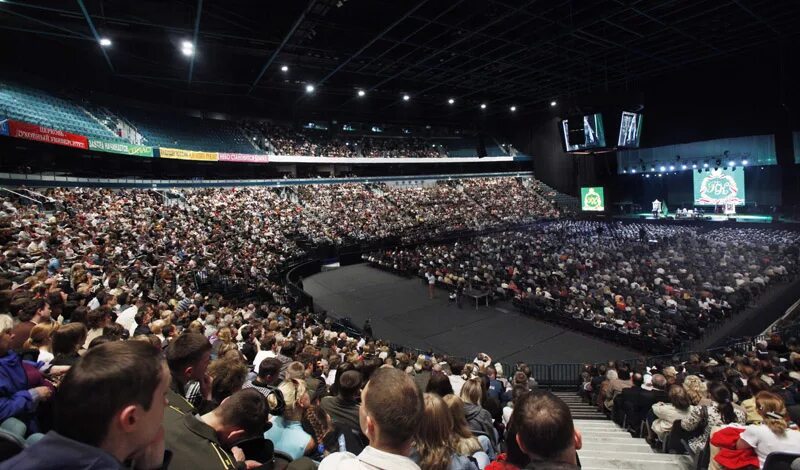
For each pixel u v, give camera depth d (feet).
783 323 56.85
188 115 139.33
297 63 108.27
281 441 12.67
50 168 87.45
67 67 100.94
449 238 135.03
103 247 53.11
